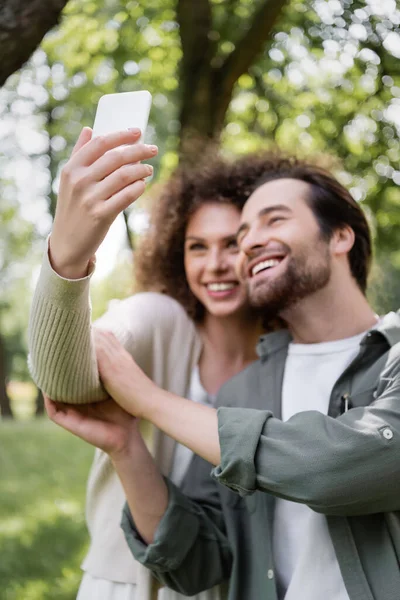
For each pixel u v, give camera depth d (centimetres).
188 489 196
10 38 232
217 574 183
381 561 154
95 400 178
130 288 258
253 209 189
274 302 182
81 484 805
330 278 184
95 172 134
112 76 611
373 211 534
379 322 190
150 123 635
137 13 549
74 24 578
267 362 192
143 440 185
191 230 226
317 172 195
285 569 172
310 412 155
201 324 230
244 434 154
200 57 466
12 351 2873
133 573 192
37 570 487
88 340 156
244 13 500
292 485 149
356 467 146
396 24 439
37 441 1084
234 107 609
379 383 165
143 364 201
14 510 662
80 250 138
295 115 575
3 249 1627
